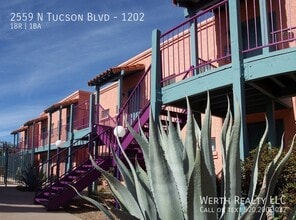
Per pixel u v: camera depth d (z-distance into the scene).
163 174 2.92
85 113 18.81
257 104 8.55
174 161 3.15
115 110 17.86
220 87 6.45
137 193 3.27
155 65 7.80
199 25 10.79
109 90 18.73
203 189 2.68
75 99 21.92
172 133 3.22
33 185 17.80
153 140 2.97
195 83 6.97
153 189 2.97
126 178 3.43
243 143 5.65
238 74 6.08
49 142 22.42
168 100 7.57
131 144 9.67
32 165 19.86
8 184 22.64
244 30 9.84
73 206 11.18
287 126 8.91
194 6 9.58
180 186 3.07
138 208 3.20
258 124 9.64
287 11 8.84
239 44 6.18
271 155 5.08
